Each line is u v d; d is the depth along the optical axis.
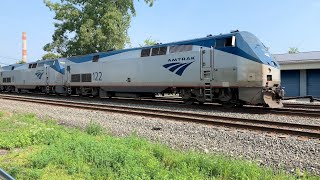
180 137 9.62
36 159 6.62
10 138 8.84
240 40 16.45
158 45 20.92
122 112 15.70
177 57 19.42
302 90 31.11
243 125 10.75
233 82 16.56
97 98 27.92
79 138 8.77
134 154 6.83
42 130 9.48
